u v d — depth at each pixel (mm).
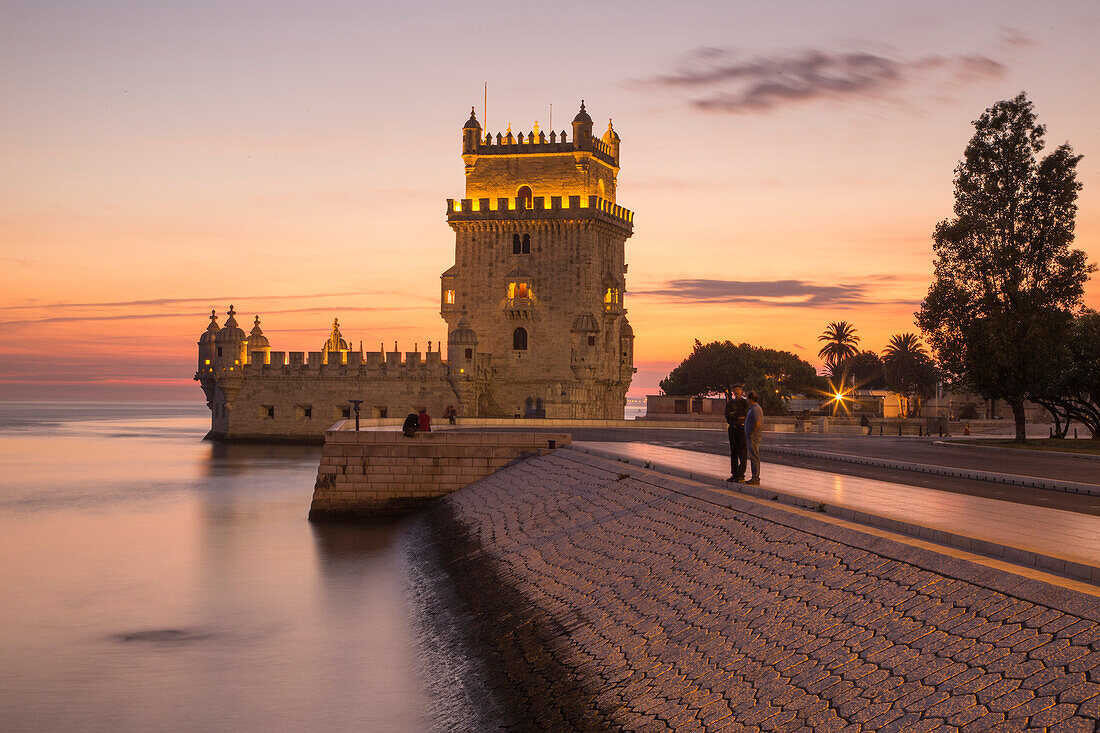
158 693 27406
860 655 17594
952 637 16406
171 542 51281
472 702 25500
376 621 35250
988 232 73750
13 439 152250
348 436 58031
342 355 113375
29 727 24891
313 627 34344
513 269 114438
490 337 114938
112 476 85500
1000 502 26984
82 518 59938
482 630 31125
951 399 143750
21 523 58094
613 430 83875
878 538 21266
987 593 16891
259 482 79625
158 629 34281
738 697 18781
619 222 118938
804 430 94938
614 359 119688
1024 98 73875
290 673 29156
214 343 120438
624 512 34906
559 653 25938
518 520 42375
